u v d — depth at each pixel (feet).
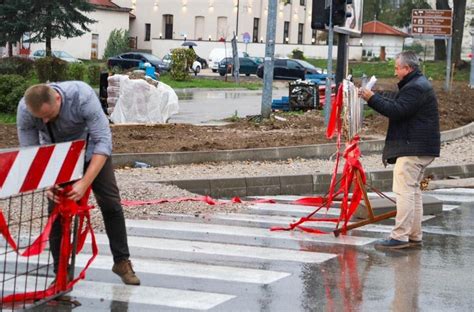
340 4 96.68
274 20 108.47
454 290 37.47
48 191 33.27
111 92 105.19
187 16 341.82
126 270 36.47
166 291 35.83
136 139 87.10
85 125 33.94
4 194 29.55
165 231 49.19
